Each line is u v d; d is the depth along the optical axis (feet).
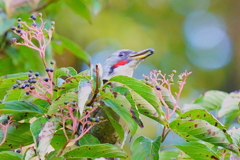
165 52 56.75
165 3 58.80
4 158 15.94
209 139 16.03
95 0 31.19
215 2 61.87
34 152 15.37
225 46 60.13
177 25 58.80
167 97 17.97
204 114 16.67
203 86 56.75
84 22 53.98
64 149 15.76
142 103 17.02
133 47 54.80
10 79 17.89
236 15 61.16
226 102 21.62
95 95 15.97
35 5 30.22
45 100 17.20
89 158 17.46
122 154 16.07
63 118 15.48
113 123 17.89
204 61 58.44
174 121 16.48
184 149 16.96
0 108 16.01
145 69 54.90
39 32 16.96
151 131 46.29
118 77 15.99
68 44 29.60
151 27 57.41
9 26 25.67
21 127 16.93
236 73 58.39
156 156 16.07
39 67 30.68
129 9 57.36
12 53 29.86
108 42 54.24
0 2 28.40
